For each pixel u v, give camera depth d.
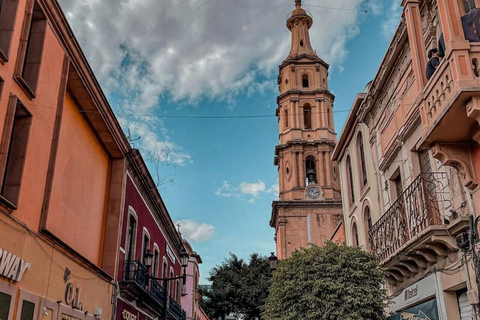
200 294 42.28
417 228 11.09
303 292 12.61
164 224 22.67
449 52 7.84
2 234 7.71
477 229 8.79
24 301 8.37
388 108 14.74
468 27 8.55
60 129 10.22
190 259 36.28
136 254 16.61
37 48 9.41
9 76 8.10
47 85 9.69
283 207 40.19
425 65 9.69
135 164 16.14
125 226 15.22
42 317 9.13
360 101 17.70
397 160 13.69
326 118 43.59
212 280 43.06
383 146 15.17
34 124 9.02
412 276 12.30
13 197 8.25
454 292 10.38
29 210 8.80
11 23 8.28
